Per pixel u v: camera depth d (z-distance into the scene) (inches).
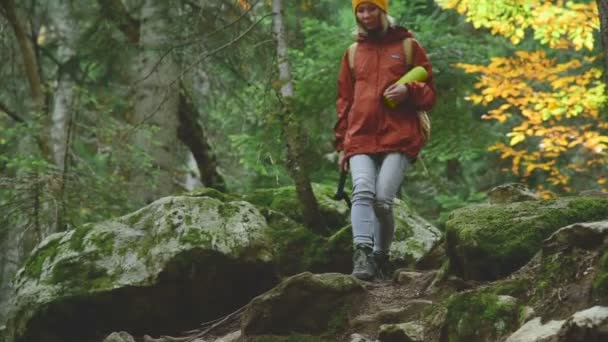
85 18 429.7
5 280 354.0
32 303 194.5
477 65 386.0
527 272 153.9
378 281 193.3
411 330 154.2
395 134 191.6
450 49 409.7
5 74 415.8
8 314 201.8
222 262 197.3
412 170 449.1
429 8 523.8
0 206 286.2
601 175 504.7
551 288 143.0
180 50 350.0
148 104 367.2
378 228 197.8
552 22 357.7
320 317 175.8
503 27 369.7
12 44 411.8
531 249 161.0
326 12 461.4
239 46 306.3
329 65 402.3
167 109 367.9
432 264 228.1
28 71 382.6
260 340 174.2
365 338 160.9
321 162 411.8
